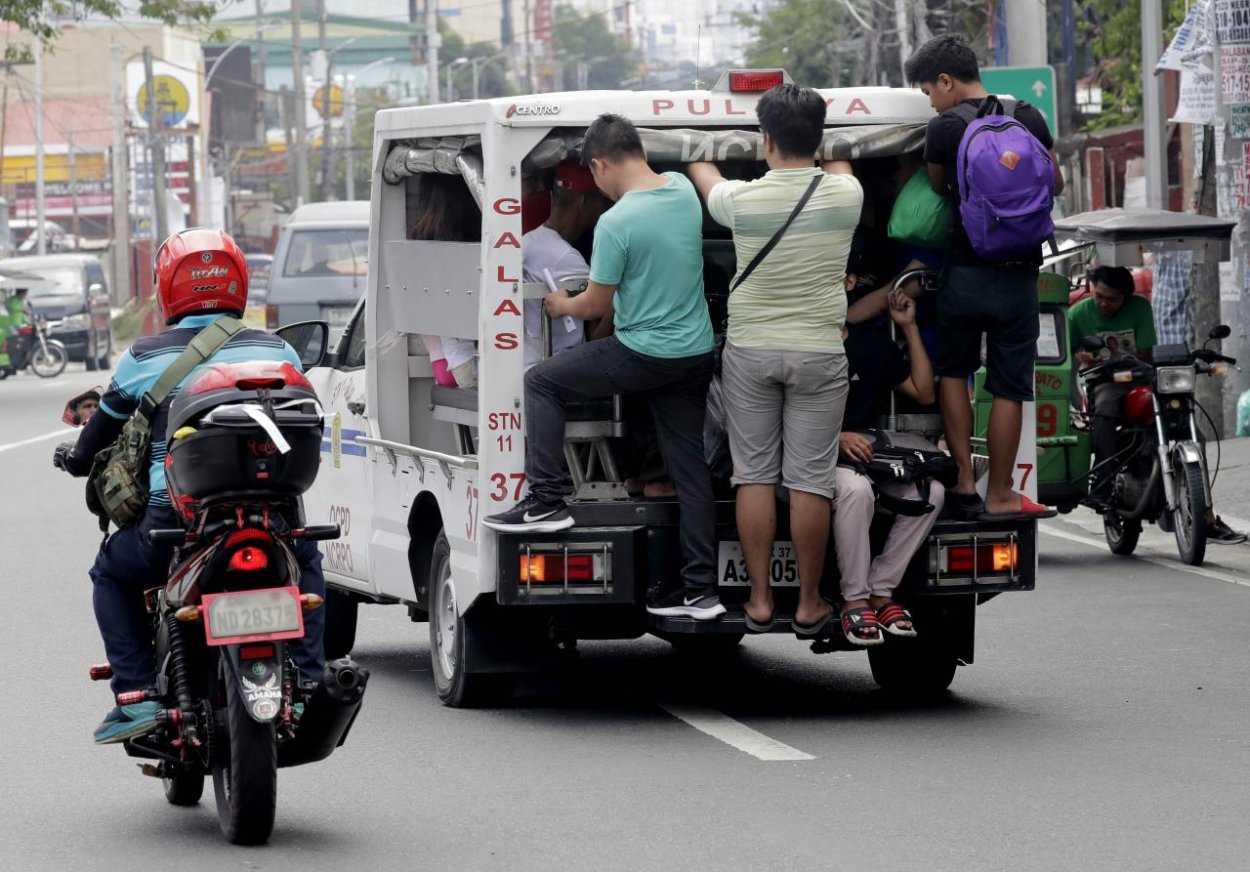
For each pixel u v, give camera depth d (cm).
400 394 2662
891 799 1891
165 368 1755
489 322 2214
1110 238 3647
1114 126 9838
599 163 2183
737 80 2266
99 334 11588
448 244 2381
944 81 2264
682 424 2205
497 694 2383
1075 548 3872
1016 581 2289
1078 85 10700
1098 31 10400
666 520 2234
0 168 18662
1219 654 2695
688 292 2173
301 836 1791
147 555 1766
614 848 1731
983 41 9281
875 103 2294
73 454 1825
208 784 2027
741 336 2166
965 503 2286
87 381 10175
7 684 2558
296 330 2814
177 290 1795
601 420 2284
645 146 2225
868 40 10550
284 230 6875
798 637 2241
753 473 2184
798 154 2162
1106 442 3666
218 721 1727
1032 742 2148
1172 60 5131
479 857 1712
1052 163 2244
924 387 2289
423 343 2664
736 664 2717
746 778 1991
